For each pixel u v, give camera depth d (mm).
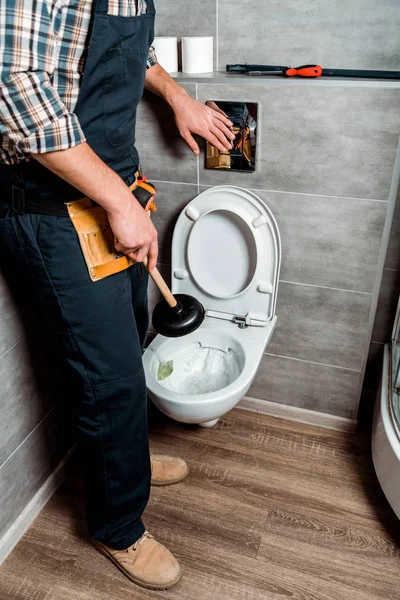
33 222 1077
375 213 1471
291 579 1396
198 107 1451
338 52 1489
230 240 1610
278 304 1718
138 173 1280
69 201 1066
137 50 1034
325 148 1435
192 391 1668
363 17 1418
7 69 815
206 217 1604
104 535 1387
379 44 1441
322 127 1412
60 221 1074
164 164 1636
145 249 1112
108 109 1035
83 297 1122
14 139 886
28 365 1459
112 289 1151
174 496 1619
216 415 1453
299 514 1560
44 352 1525
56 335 1182
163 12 1606
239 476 1680
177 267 1724
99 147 1064
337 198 1487
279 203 1556
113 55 983
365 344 1673
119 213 1019
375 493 1619
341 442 1804
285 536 1501
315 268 1611
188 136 1486
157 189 1689
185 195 1665
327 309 1664
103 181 972
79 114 1000
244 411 1945
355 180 1447
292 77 1419
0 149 997
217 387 1656
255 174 1541
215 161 1562
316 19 1462
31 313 1435
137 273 1402
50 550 1484
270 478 1672
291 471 1695
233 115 1478
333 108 1379
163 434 1832
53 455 1659
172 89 1438
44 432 1589
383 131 1362
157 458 1675
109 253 1131
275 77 1427
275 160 1500
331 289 1626
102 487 1324
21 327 1401
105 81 999
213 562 1437
